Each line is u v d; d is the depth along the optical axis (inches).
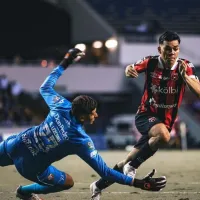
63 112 508.7
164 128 589.0
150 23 2605.8
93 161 500.4
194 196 683.4
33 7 2571.4
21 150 523.8
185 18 2699.3
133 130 1979.6
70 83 2297.0
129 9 2748.5
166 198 666.2
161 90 601.6
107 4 2778.1
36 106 2080.5
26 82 2258.9
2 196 684.7
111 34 2427.4
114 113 2341.3
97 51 2509.8
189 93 2316.7
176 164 1116.5
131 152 614.2
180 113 2181.3
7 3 2559.1
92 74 2314.2
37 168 521.7
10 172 994.1
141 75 2290.8
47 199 660.7
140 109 618.5
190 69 593.0
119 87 2327.8
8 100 2026.3
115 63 2388.0
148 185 493.4
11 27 2566.4
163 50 585.6
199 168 1034.7
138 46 2385.6
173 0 2842.0
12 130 1908.2
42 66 2281.0
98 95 2322.8
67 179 545.3
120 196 678.5
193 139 2137.1
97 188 588.1
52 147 509.0
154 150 592.1
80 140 501.7
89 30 2517.2
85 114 502.3
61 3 2593.5
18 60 2375.7
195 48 2423.7
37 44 2583.7
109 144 1966.0
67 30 2564.0
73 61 559.8
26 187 570.9
